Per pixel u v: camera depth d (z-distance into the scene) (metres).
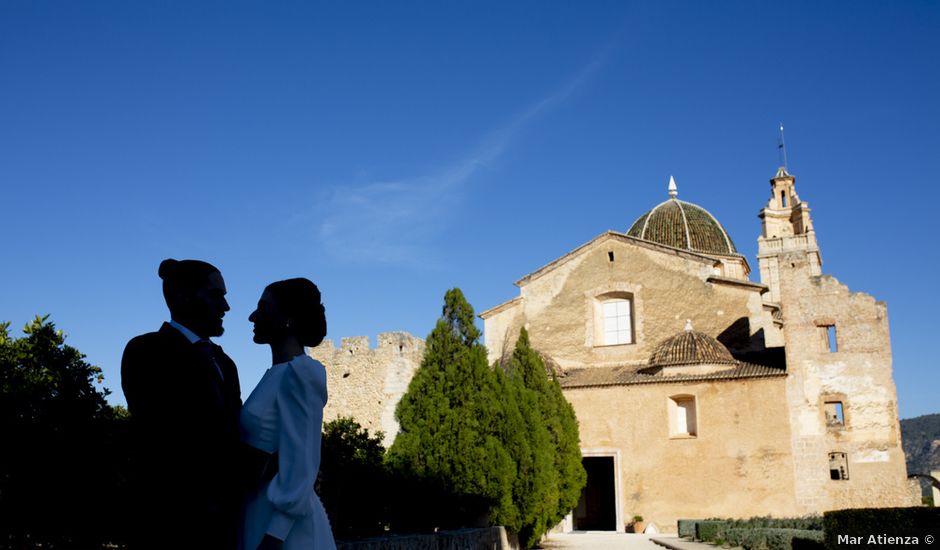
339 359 48.41
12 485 13.11
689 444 37.41
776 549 27.30
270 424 4.85
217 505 4.81
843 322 36.88
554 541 33.25
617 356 42.75
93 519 13.72
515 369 35.31
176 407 4.87
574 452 35.66
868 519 23.33
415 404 24.69
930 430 114.62
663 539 33.22
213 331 5.56
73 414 14.14
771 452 36.16
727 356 38.41
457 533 19.55
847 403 36.00
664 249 43.00
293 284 5.28
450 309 26.00
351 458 21.66
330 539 5.02
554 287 44.91
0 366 13.95
